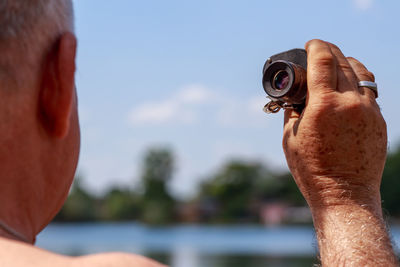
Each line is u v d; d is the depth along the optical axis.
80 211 56.38
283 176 57.75
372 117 0.79
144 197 60.19
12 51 0.60
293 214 52.75
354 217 0.77
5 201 0.60
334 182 0.79
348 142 0.78
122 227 55.28
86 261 0.55
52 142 0.63
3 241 0.56
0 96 0.59
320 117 0.78
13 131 0.60
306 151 0.79
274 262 12.12
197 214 58.44
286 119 0.83
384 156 0.80
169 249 18.61
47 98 0.61
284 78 0.82
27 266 0.54
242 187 59.50
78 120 0.68
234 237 30.97
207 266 11.52
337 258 0.76
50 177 0.63
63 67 0.61
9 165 0.60
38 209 0.63
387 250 0.76
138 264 0.55
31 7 0.60
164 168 60.62
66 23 0.63
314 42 0.82
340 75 0.80
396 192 42.31
